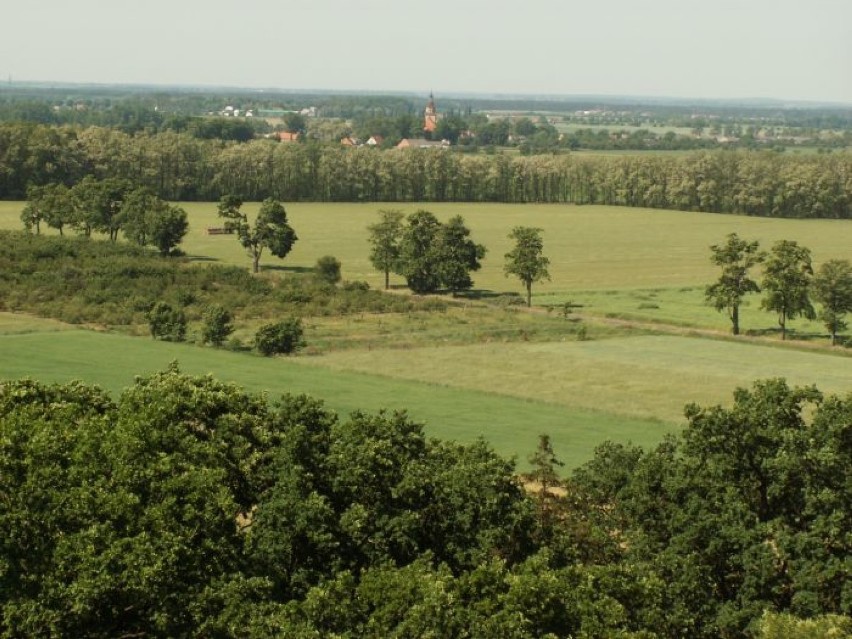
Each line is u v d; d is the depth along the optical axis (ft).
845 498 157.38
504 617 125.80
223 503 146.82
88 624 137.59
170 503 143.23
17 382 182.29
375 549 158.92
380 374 339.16
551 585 131.23
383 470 165.68
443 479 165.17
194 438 163.84
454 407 301.22
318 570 155.84
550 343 399.03
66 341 365.40
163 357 348.59
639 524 168.04
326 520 155.63
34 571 135.44
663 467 169.07
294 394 305.12
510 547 161.58
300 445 165.37
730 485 162.50
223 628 131.85
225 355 358.84
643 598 142.51
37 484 140.56
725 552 157.07
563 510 179.22
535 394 319.47
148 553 134.51
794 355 390.21
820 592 151.64
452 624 126.11
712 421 166.91
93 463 148.36
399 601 131.23
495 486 162.30
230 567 147.95
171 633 137.28
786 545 152.76
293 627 126.41
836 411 166.71
